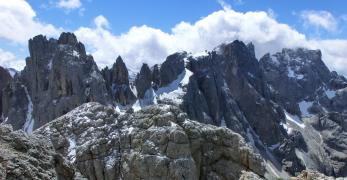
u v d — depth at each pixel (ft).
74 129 367.86
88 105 391.65
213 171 328.49
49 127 369.50
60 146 351.46
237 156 325.21
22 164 124.36
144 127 358.43
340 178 209.15
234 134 338.95
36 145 142.00
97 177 338.95
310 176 214.07
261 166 321.32
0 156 124.57
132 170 334.85
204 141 339.36
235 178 319.27
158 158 331.36
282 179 254.88
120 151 350.64
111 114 382.22
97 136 359.66
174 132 339.77
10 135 139.95
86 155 342.85
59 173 142.51
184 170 325.21
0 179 114.32
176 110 368.89
